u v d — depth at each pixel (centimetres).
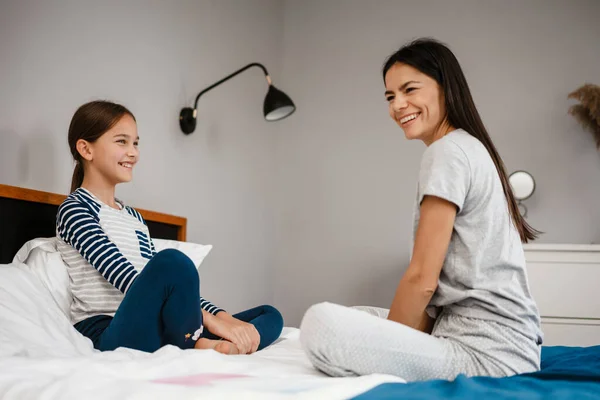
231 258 338
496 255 124
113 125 186
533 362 122
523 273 127
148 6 275
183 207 297
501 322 121
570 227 338
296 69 398
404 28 381
